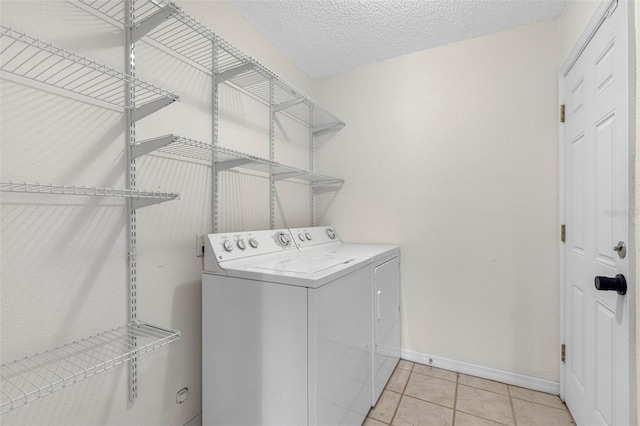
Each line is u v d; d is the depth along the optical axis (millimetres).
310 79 2520
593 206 1313
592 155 1325
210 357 1387
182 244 1428
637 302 956
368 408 1592
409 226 2205
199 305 1500
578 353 1497
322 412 1157
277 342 1202
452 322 2061
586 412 1382
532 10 1745
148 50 1290
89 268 1083
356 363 1452
